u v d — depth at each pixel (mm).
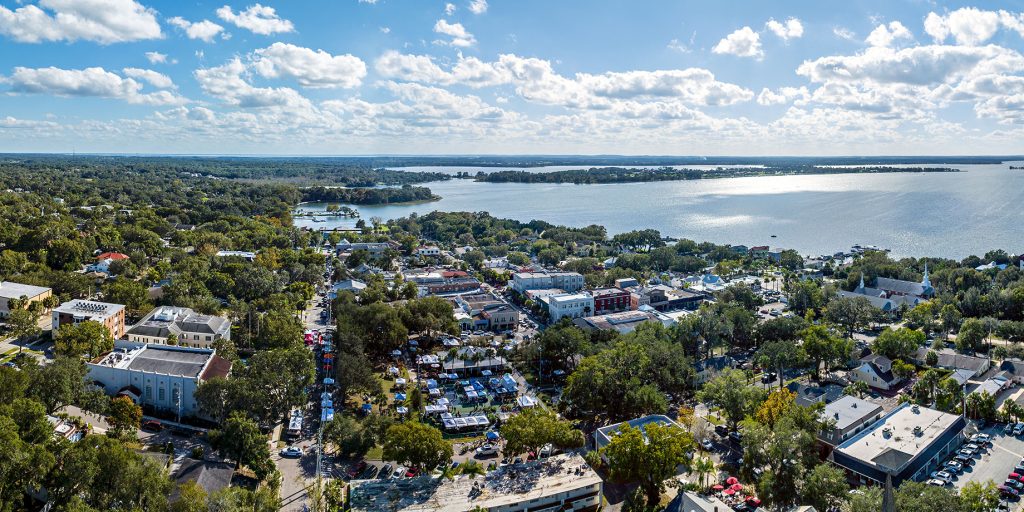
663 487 146375
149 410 182500
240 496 126625
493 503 132750
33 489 127625
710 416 191125
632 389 182125
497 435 176625
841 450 155375
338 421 164750
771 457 139875
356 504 131375
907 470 147500
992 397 185500
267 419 177250
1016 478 149625
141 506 120062
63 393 162625
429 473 150375
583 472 144625
